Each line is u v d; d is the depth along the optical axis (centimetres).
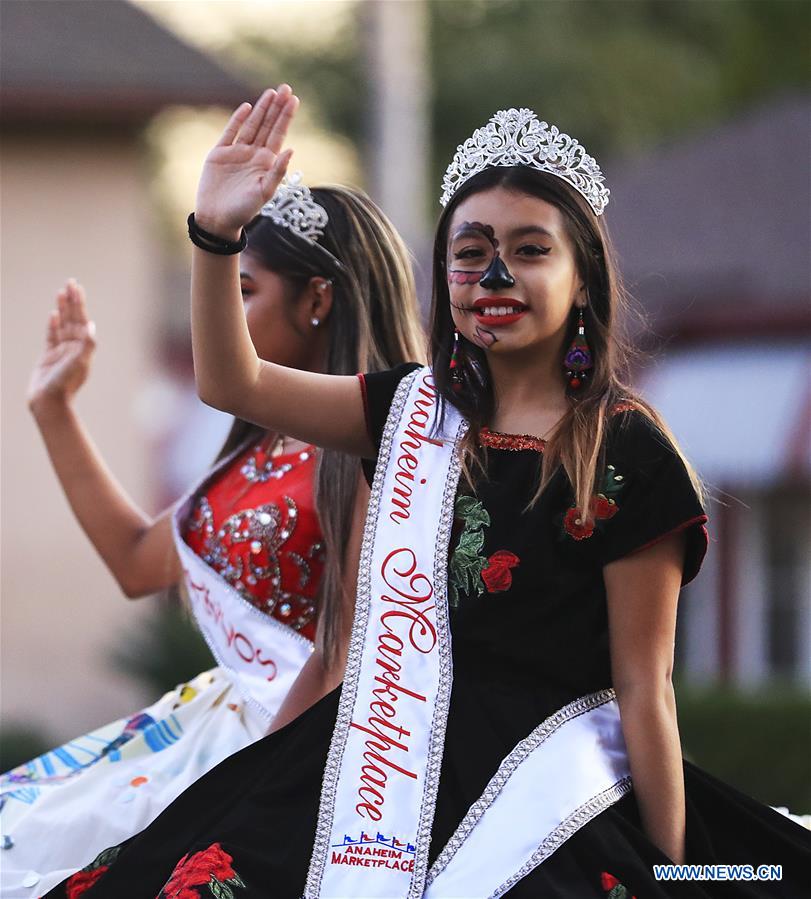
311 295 1045
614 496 778
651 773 773
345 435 834
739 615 3734
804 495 3716
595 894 732
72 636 3250
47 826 950
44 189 3303
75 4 3478
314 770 782
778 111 4672
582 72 7319
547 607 779
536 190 802
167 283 4991
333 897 746
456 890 736
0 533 3241
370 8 3922
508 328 796
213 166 792
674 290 3875
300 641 1002
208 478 1061
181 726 1032
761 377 3722
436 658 782
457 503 799
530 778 755
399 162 3894
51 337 1176
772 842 801
